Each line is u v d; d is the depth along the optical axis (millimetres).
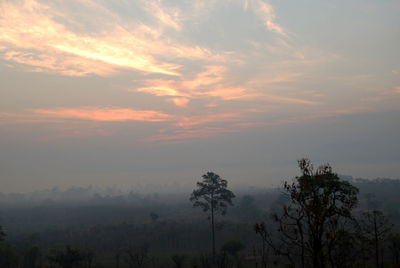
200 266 42938
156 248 63656
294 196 12289
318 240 11719
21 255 58250
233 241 48656
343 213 11719
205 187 53344
